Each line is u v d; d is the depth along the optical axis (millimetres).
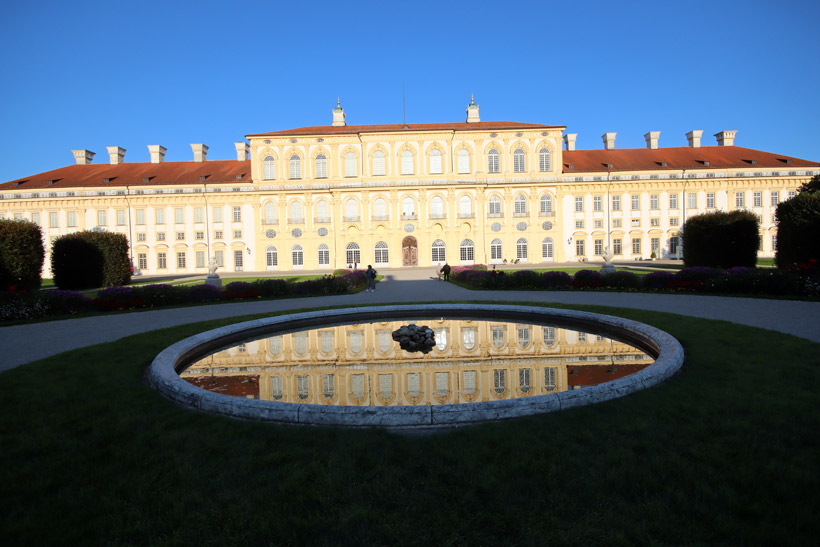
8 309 16328
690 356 8648
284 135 55969
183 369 9109
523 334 12039
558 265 51219
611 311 14602
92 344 11883
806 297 17578
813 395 6281
